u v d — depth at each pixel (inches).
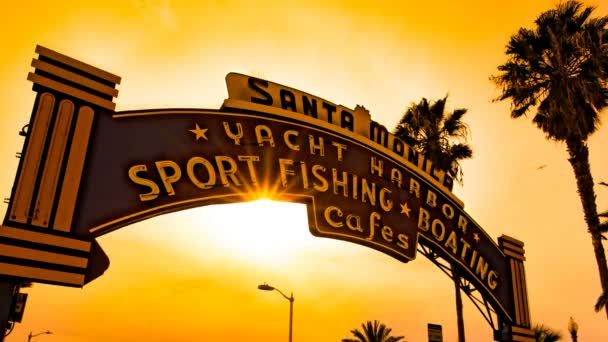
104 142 373.4
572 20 908.0
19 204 323.0
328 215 472.7
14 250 310.8
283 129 474.9
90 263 340.5
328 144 500.4
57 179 341.7
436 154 1117.1
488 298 595.5
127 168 377.7
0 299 304.3
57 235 329.7
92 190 356.5
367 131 545.0
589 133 886.4
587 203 837.8
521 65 933.8
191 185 404.2
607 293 759.1
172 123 415.8
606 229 805.9
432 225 562.3
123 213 363.9
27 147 336.5
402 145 576.7
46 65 361.4
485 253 613.6
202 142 424.5
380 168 533.0
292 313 1105.4
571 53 887.1
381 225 512.4
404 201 543.8
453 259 569.0
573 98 866.1
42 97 353.1
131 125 391.9
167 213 389.1
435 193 585.3
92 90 377.4
